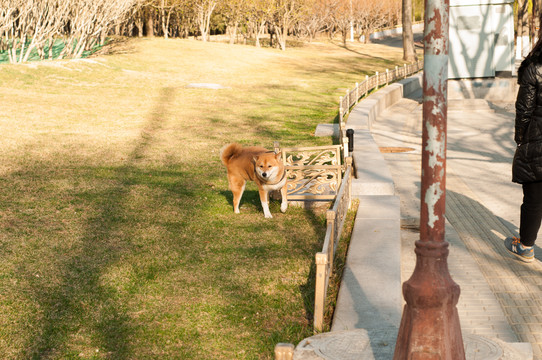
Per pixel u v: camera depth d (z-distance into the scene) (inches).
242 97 825.5
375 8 2810.0
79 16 1089.4
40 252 229.8
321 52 1840.6
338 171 305.6
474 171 406.9
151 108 702.5
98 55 1198.9
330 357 137.2
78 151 445.1
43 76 866.1
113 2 1123.9
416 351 120.7
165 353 160.1
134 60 1153.4
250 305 188.2
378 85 959.6
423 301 120.3
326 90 951.0
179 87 896.9
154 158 428.8
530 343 152.3
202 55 1343.5
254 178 279.6
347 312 170.9
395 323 162.6
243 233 261.7
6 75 831.7
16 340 164.9
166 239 251.1
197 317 180.5
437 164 120.1
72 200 307.0
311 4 1903.3
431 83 118.6
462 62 899.4
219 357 158.1
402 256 241.4
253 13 1742.1
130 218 279.9
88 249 235.6
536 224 218.7
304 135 552.4
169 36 2204.7
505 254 238.8
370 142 449.4
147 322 177.3
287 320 178.2
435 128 119.3
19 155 418.6
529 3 1663.4
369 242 233.8
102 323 176.2
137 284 203.6
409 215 293.7
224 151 289.4
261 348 161.5
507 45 895.1
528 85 199.2
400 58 1780.3
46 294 193.2
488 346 140.6
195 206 305.3
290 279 208.1
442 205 121.3
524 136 206.5
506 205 315.3
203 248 241.1
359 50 2043.6
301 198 307.0
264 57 1456.7
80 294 194.1
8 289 194.4
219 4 1760.6
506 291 203.0
